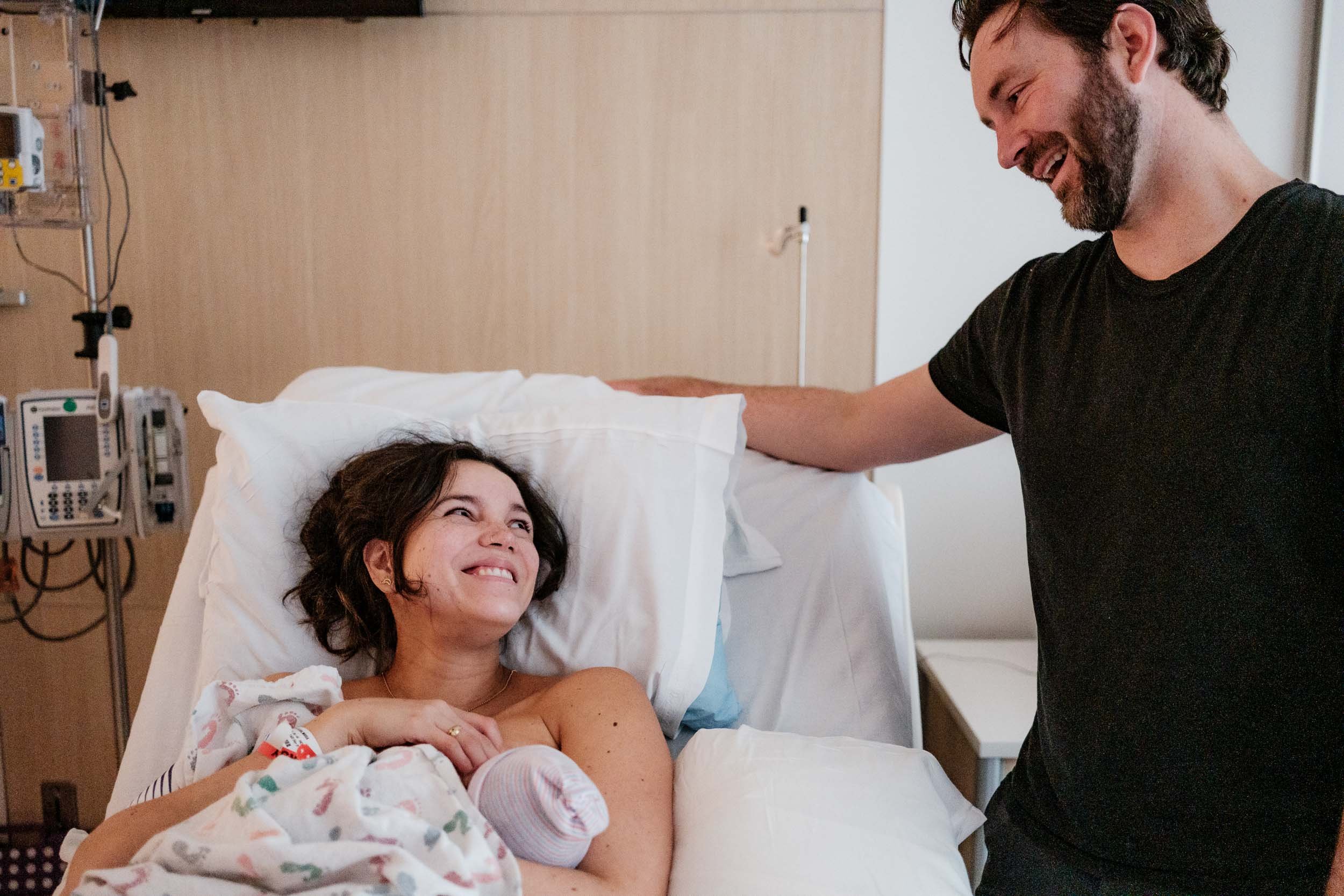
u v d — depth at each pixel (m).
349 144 2.29
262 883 0.88
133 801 1.36
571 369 2.36
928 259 2.31
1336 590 0.90
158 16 2.15
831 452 1.56
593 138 2.28
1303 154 2.18
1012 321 1.20
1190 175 0.98
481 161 2.29
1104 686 1.01
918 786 1.17
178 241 2.32
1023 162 1.09
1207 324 0.96
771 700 1.46
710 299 2.32
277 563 1.41
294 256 2.33
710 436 1.47
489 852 0.92
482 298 2.34
